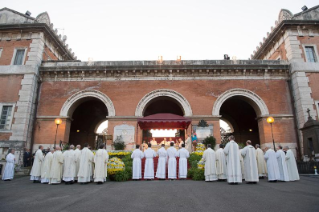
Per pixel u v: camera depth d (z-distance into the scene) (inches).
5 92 708.7
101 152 394.9
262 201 232.8
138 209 205.9
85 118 1002.7
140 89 735.7
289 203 224.1
